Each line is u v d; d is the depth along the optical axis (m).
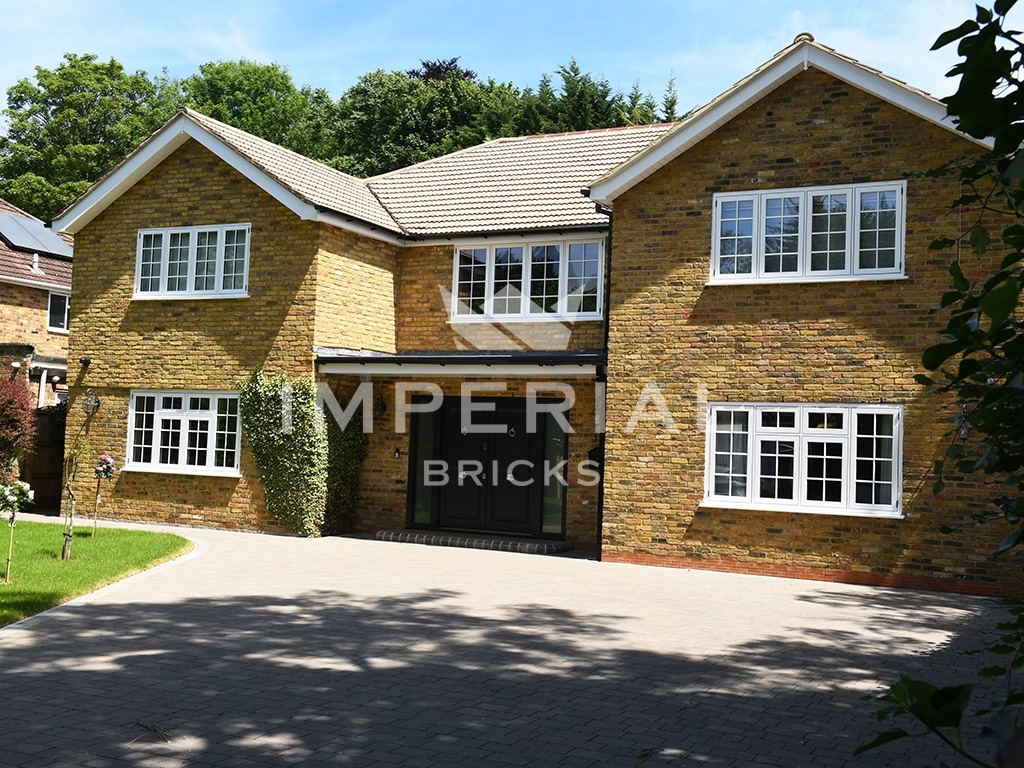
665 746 6.58
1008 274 2.08
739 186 15.17
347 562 14.98
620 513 15.61
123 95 44.88
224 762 6.04
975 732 7.07
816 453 14.48
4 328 25.05
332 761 6.11
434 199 20.58
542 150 21.98
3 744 6.25
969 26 2.40
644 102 40.44
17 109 43.44
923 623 11.16
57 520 19.14
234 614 10.73
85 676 8.03
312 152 44.38
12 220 27.69
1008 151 2.58
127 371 19.55
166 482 19.16
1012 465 2.79
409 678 8.24
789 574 14.49
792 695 7.95
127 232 19.70
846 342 14.34
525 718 7.16
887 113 14.30
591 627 10.53
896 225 14.18
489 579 13.67
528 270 18.73
